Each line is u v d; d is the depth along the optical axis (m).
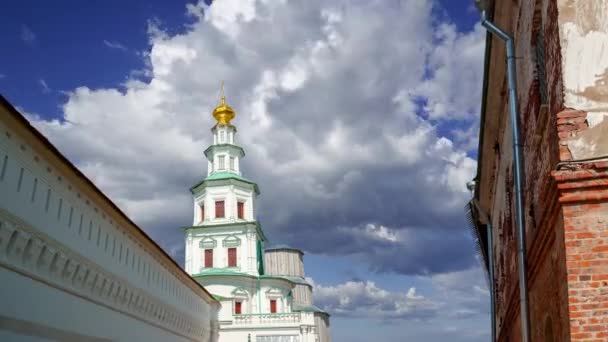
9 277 17.73
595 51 8.99
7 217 17.17
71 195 22.20
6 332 17.59
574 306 8.33
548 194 9.16
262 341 60.53
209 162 73.00
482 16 13.33
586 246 8.46
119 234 28.33
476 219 26.84
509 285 18.14
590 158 8.71
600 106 8.84
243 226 68.00
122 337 29.61
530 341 10.91
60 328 21.62
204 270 67.19
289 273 81.62
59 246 21.05
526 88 12.05
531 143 11.52
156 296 35.62
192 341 47.72
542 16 10.45
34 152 18.83
